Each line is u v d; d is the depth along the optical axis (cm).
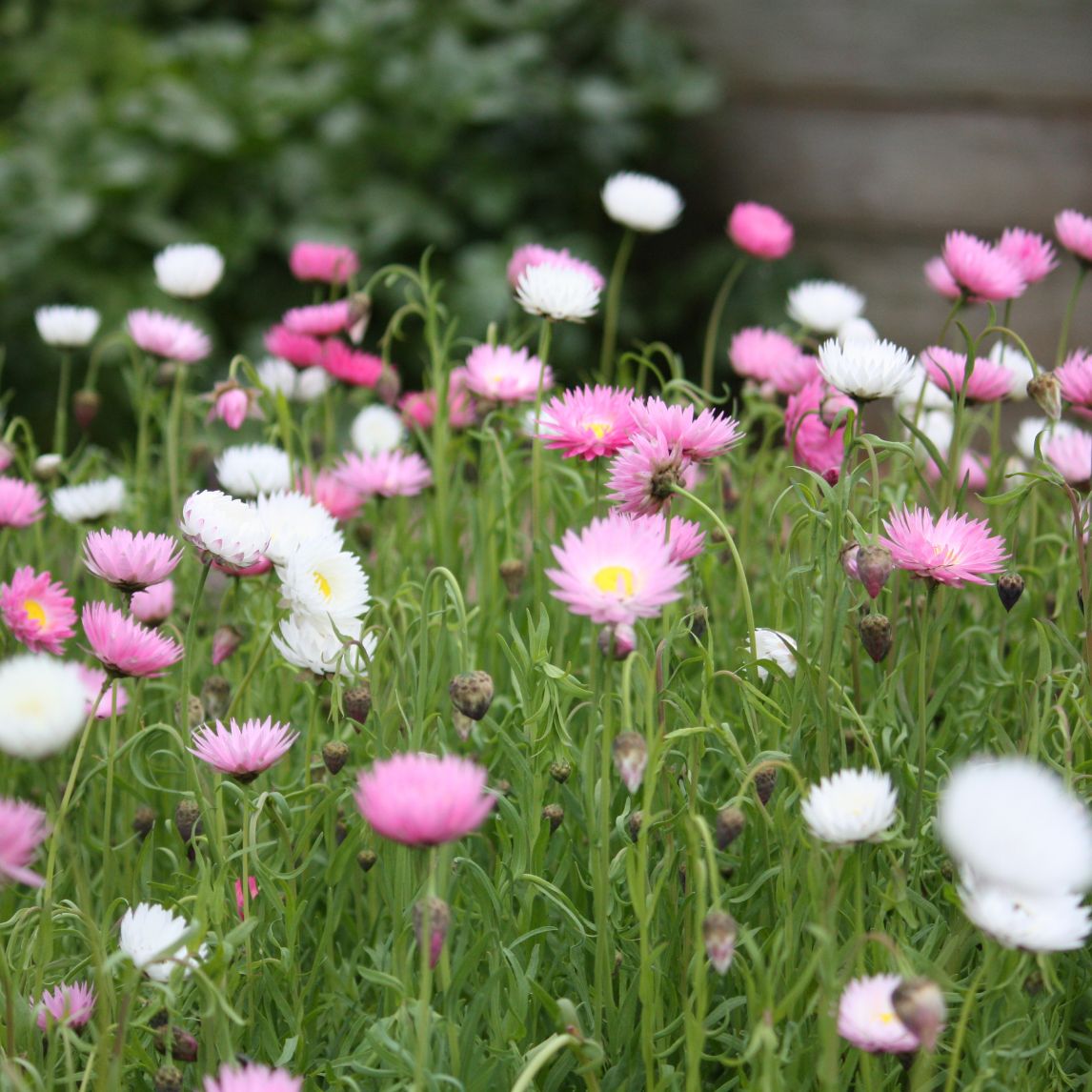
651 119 233
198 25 284
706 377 109
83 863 90
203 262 109
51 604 88
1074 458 94
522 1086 75
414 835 74
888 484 101
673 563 83
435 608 92
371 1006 87
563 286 93
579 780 88
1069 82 206
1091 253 100
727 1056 83
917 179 217
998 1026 81
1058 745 87
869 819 77
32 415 217
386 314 216
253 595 99
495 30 246
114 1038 81
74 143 230
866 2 218
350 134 230
